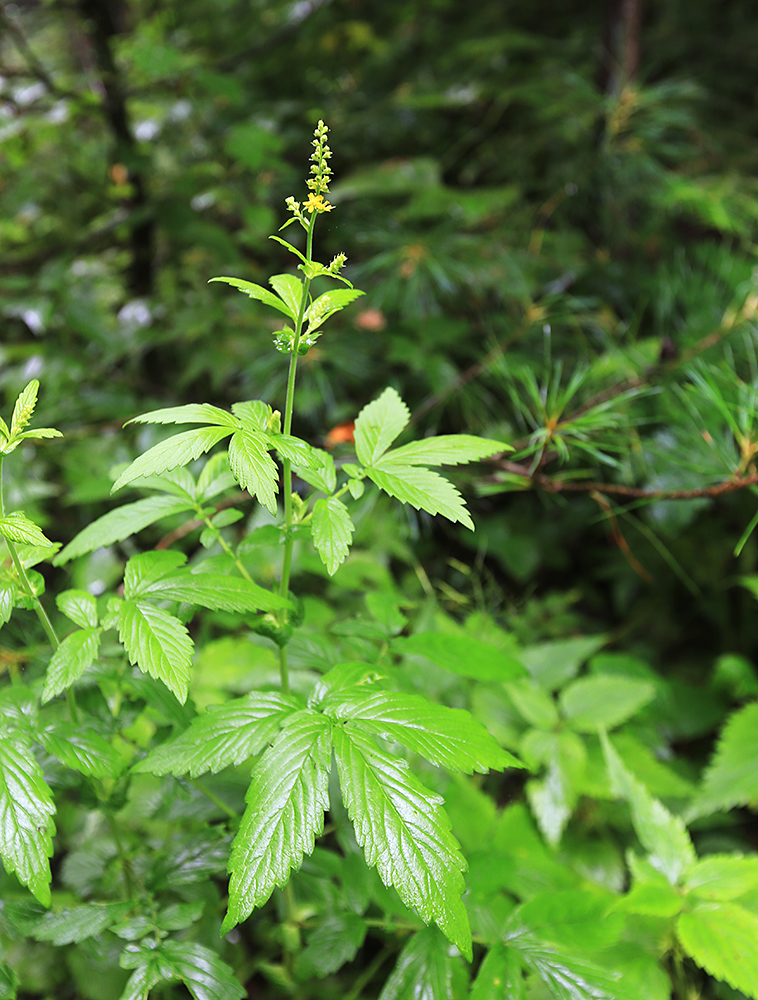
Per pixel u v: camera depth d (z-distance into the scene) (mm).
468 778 600
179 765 341
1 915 374
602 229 947
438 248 815
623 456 611
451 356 875
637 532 905
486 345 830
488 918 420
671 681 796
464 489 678
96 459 805
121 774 362
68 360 845
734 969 434
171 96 894
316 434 804
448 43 1180
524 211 928
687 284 806
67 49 1101
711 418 571
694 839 688
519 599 846
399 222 859
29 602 356
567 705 642
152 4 1005
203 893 425
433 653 427
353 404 859
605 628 935
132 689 411
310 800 327
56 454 813
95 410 833
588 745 648
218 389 922
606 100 857
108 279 1037
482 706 644
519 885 504
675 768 708
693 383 622
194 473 721
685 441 603
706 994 532
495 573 930
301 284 349
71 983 493
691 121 907
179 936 433
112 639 480
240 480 315
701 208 824
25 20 1059
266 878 316
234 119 994
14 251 997
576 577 986
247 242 908
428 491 352
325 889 427
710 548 893
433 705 354
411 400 829
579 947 410
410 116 1058
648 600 918
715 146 996
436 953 392
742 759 613
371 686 364
